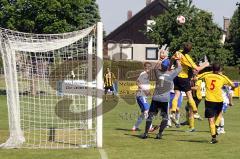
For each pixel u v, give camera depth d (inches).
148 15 3358.8
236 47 2620.6
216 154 607.8
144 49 3353.8
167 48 2027.6
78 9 1895.9
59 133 785.6
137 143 696.4
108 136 770.8
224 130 894.4
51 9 1803.6
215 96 699.4
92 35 783.1
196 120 1085.8
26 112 903.7
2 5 1825.8
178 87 807.7
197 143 700.7
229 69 2541.8
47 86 947.3
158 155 598.5
